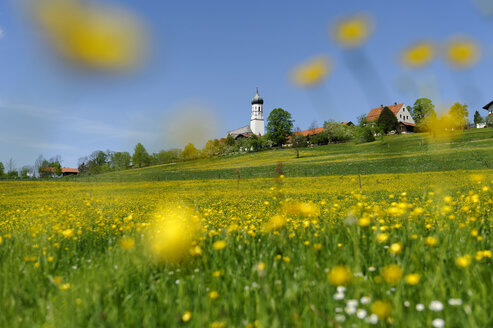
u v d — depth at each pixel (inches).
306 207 172.2
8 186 2094.0
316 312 71.7
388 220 166.2
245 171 2304.4
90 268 113.0
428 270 96.9
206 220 266.4
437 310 70.7
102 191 1560.0
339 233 135.5
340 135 3767.2
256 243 141.7
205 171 2416.3
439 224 145.9
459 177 1109.1
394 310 70.8
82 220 311.3
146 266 115.1
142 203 824.9
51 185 2094.0
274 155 3481.8
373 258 107.1
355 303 74.4
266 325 68.2
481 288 80.0
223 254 127.3
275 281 90.8
